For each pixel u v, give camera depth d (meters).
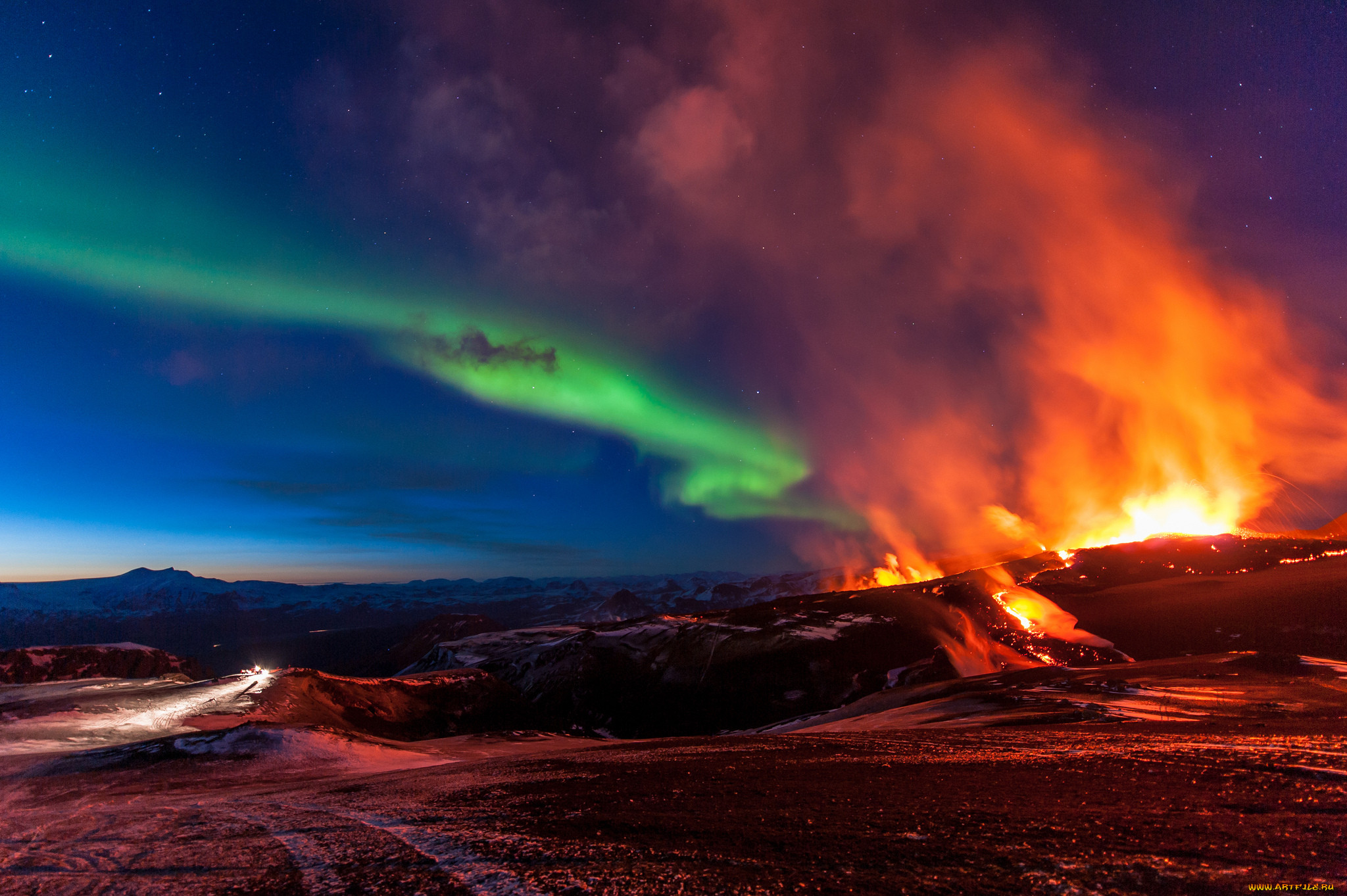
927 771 14.34
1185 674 33.81
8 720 43.34
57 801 24.45
